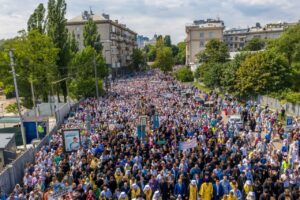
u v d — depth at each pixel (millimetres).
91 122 28828
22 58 43969
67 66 51688
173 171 14352
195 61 103000
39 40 44844
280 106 40312
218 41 84750
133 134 22891
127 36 134375
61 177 15023
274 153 16672
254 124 27453
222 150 17438
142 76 105250
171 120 26469
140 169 14648
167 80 85938
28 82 44688
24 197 13070
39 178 14984
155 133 22062
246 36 151250
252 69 46531
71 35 66312
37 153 19875
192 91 54156
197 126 24516
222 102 41688
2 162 21422
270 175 13938
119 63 109812
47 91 47062
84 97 53312
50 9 49625
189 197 12844
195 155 16141
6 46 45031
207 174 13219
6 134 25172
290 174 14336
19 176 18297
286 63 47344
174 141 19484
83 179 13477
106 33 101688
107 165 15188
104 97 51469
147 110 32375
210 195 12727
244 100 50688
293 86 47000
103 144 19609
